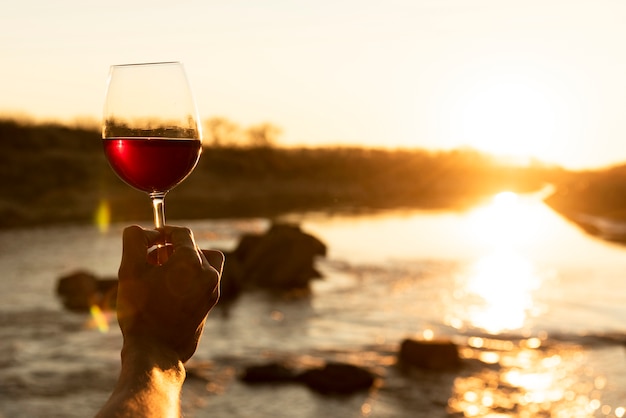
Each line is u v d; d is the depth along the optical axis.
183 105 1.35
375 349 13.02
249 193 60.91
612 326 14.80
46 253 26.36
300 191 64.25
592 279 21.12
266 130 65.31
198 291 1.16
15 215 39.00
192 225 39.03
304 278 20.61
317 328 15.05
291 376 10.72
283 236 21.47
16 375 11.05
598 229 29.69
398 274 22.44
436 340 12.04
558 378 11.11
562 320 15.49
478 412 9.64
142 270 1.17
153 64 1.34
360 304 17.78
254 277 20.70
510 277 21.70
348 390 10.28
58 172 49.84
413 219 42.84
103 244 29.39
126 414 0.80
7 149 51.81
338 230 35.97
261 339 13.96
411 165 64.12
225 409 9.59
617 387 10.57
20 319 15.23
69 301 17.02
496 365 11.88
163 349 1.10
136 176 1.33
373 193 64.56
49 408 9.64
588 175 19.61
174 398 0.94
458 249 28.88
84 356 12.30
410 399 10.08
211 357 12.35
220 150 65.62
